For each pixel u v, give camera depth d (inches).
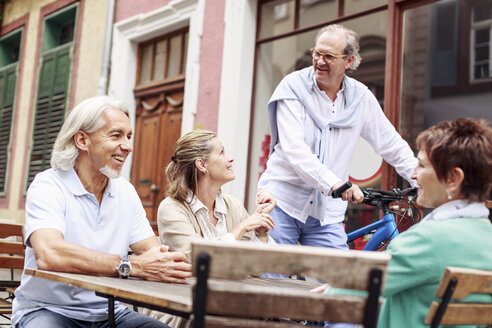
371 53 179.8
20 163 347.3
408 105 170.1
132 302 67.9
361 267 48.0
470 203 62.1
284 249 47.9
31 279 80.3
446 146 61.7
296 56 204.8
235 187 213.5
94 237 83.5
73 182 82.5
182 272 74.2
